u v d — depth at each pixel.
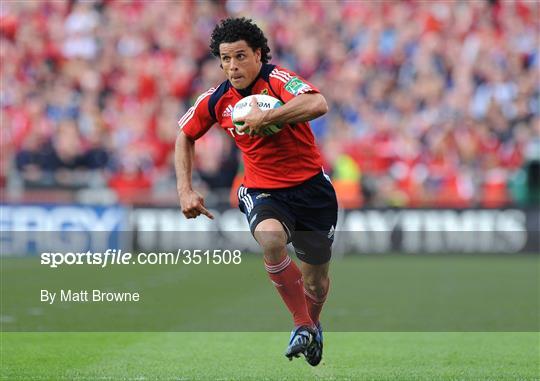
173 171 63.81
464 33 70.94
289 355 19.33
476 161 62.50
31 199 57.53
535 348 25.33
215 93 20.55
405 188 61.41
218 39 19.72
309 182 20.58
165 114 66.12
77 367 21.91
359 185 60.78
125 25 72.44
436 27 71.12
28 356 23.55
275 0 74.75
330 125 64.31
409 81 68.81
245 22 19.64
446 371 21.56
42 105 67.38
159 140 64.88
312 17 73.12
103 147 64.44
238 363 22.64
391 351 24.81
